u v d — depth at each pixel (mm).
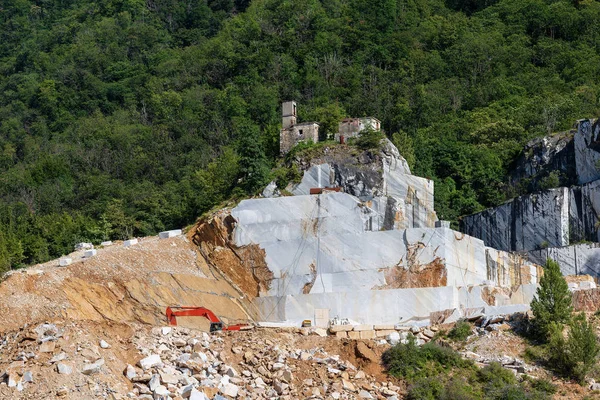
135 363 106812
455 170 191125
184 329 116562
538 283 139750
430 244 137625
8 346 106625
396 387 110625
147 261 136375
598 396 107938
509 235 169625
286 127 163625
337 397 106875
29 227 189375
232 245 142750
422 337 121812
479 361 115375
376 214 142625
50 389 98938
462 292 136250
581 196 162875
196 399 100250
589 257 155375
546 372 112750
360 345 116312
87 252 135250
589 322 120188
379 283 137375
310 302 137375
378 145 153625
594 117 192875
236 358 113312
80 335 107000
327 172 150625
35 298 120000
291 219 142875
